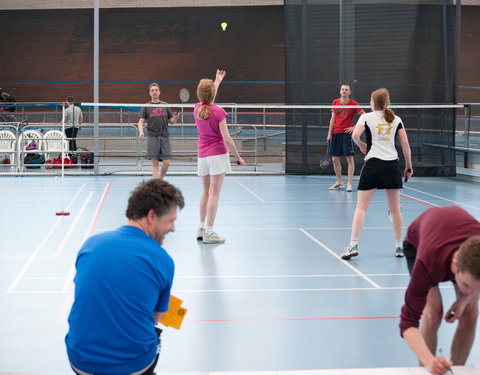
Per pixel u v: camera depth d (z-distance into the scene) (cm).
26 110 2438
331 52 1205
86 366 233
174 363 339
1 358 345
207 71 2502
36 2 2477
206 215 662
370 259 581
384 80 1195
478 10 2461
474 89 2436
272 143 1551
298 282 502
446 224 259
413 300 258
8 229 712
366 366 338
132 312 233
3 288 477
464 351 303
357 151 1223
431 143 1191
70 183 1143
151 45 2506
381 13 1189
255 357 349
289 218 795
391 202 582
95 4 1208
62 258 575
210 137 634
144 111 975
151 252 238
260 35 2503
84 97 2481
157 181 249
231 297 460
